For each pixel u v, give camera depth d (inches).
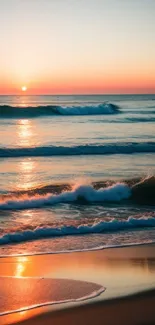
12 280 339.6
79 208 604.7
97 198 654.5
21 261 387.9
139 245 440.8
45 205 613.9
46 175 818.2
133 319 278.2
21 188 710.5
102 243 445.1
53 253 412.2
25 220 530.3
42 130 1546.5
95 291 320.5
